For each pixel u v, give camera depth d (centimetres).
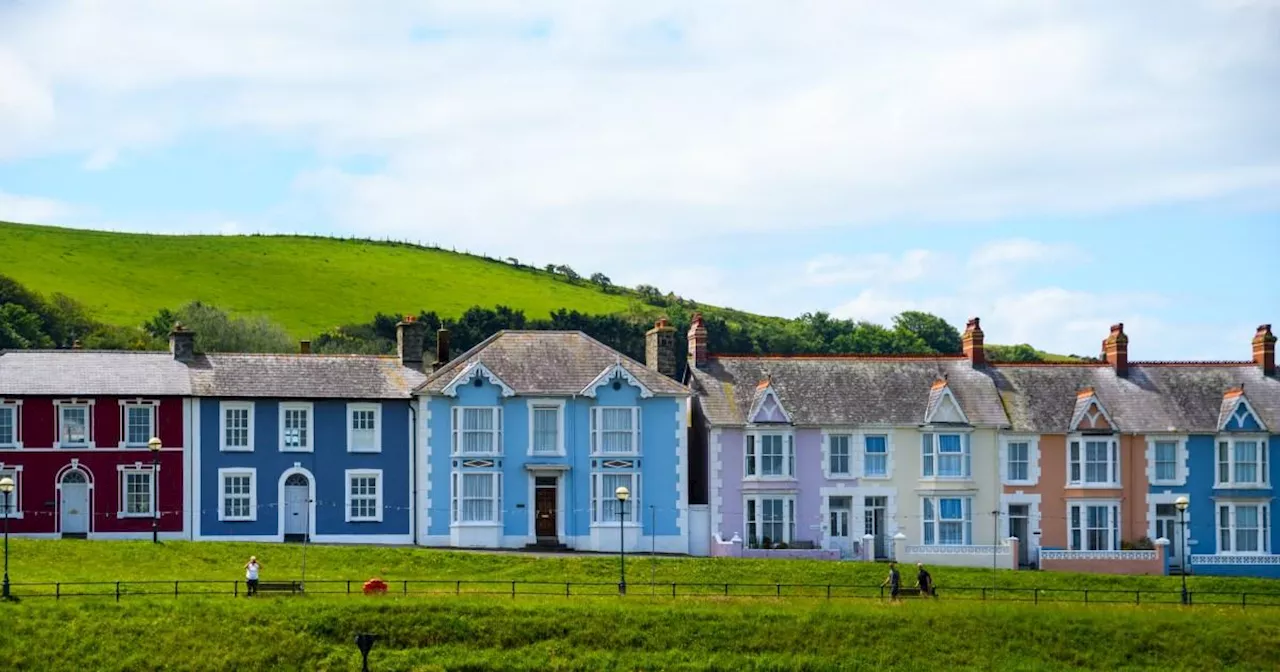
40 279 18400
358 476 10188
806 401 10631
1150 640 8288
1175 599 9238
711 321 19550
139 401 9981
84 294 18350
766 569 9475
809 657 7981
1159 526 10706
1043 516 10619
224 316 17288
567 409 10319
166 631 7788
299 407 10175
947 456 10600
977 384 10856
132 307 18312
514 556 9562
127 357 10269
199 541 9725
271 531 10069
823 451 10512
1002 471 10631
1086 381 11000
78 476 9925
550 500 10275
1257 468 10762
